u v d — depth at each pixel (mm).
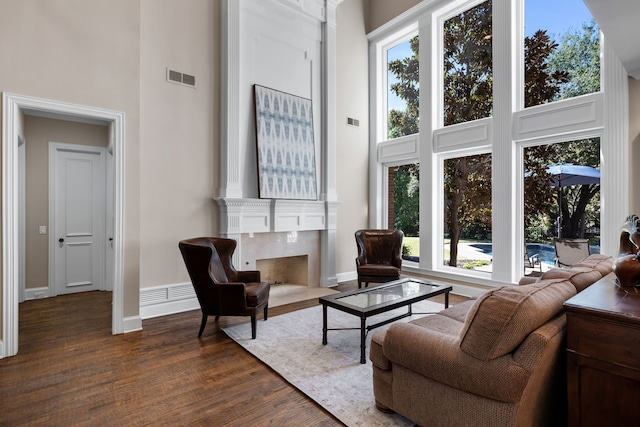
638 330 1231
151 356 2719
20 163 4375
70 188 4844
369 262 5062
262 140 4504
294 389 2234
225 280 3545
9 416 1932
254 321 3088
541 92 4090
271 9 4711
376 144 6023
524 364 1355
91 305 4195
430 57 5094
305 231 5105
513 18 4223
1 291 2686
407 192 5703
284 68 4859
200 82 4074
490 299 1436
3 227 2684
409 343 1717
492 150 4395
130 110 3307
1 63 2672
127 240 3287
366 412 1957
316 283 5254
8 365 2553
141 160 3660
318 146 5270
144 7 3686
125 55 3279
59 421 1891
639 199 3279
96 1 3121
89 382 2311
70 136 4820
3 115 2666
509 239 4227
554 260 3986
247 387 2254
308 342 2982
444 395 1621
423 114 5199
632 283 1621
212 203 4188
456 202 4992
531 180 4191
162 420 1904
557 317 1539
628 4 2107
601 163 3518
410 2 5379
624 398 1272
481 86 4676
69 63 2973
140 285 3662
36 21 2818
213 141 4188
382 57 6023
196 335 3178
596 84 3678
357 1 5922
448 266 5074
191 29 4008
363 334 2564
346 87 5758
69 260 4832
